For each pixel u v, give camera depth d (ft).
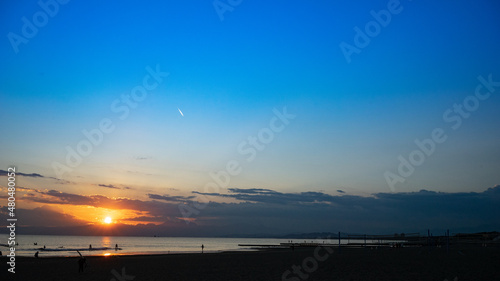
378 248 164.45
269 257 124.67
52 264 103.71
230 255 147.43
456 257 94.12
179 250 265.75
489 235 184.55
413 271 65.36
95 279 66.64
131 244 453.17
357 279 56.80
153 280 63.10
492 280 53.36
